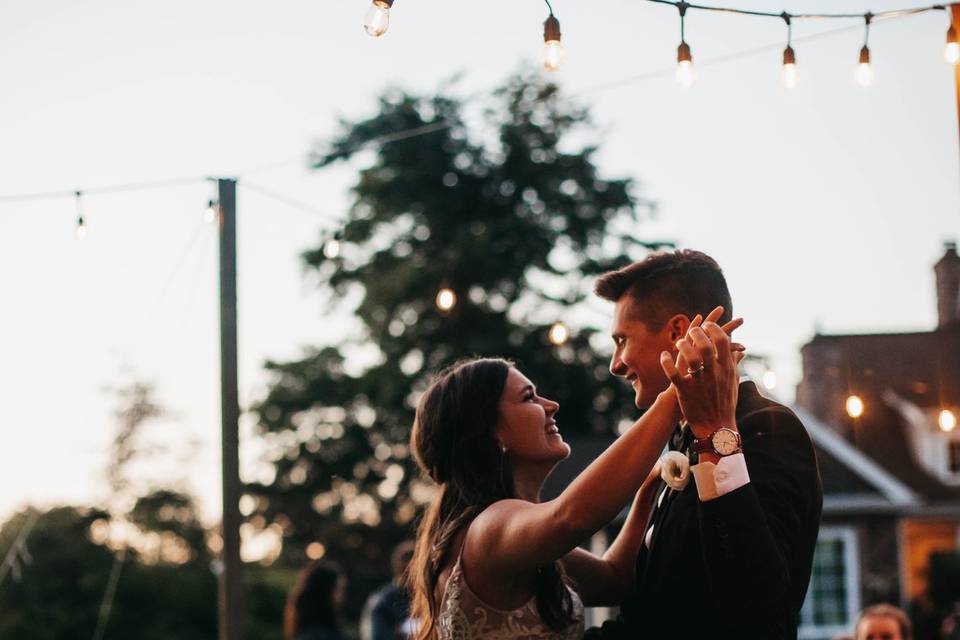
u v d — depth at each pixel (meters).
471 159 23.34
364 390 22.97
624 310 2.64
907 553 21.00
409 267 22.34
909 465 20.89
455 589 2.51
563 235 22.61
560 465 14.26
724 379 2.25
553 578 2.53
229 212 5.61
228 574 5.32
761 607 2.16
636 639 2.46
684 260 2.63
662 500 2.50
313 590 6.61
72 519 16.56
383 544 24.47
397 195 22.91
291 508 24.45
